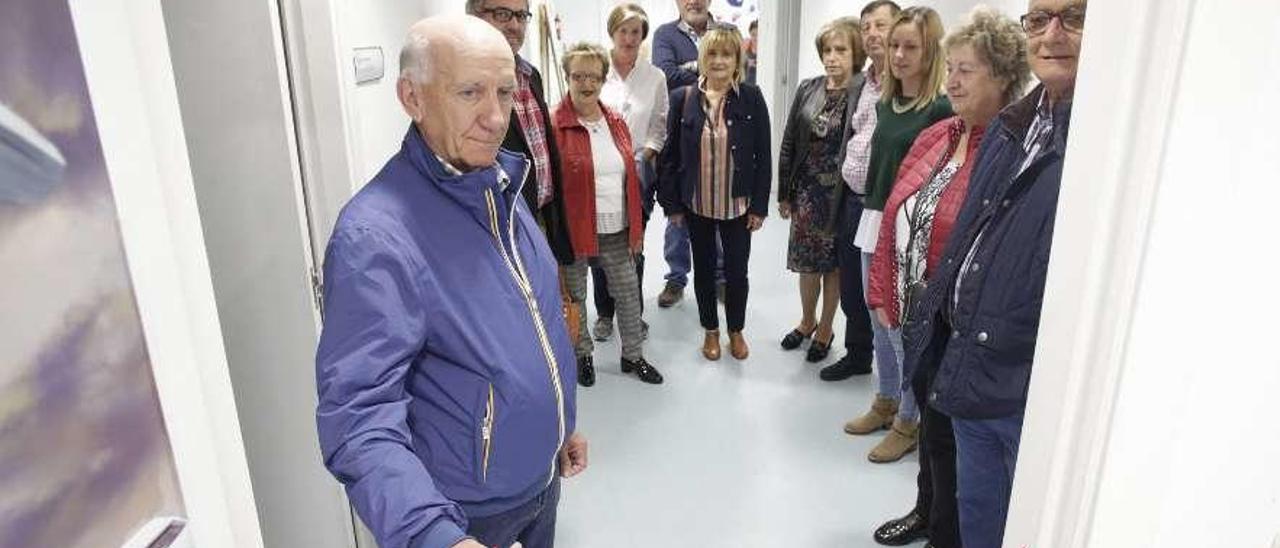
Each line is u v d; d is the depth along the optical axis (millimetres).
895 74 2230
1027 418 778
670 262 3930
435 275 1063
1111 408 651
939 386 1425
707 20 4348
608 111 2898
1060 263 695
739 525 2227
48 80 569
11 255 537
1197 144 569
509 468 1171
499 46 1072
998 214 1306
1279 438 753
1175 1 539
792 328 3646
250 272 1486
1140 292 609
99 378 629
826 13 4660
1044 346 734
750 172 2984
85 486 617
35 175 556
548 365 1200
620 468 2514
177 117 752
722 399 2963
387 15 1886
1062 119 1203
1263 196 609
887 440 2533
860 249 2723
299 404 1584
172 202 744
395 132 1962
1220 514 759
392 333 997
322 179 1533
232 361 1545
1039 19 1220
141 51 695
